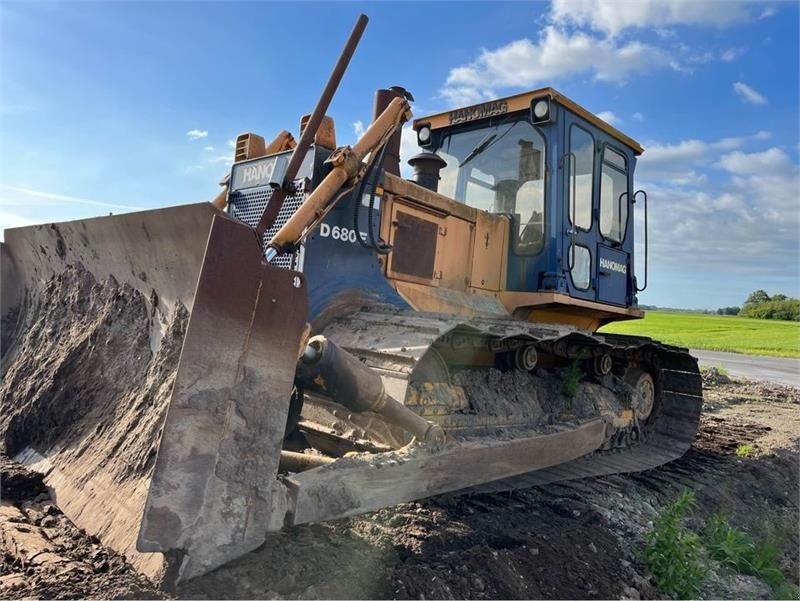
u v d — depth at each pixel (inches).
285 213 167.5
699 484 229.6
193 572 96.1
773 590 167.8
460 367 189.8
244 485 102.4
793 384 650.8
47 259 188.4
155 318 140.6
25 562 101.3
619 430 241.1
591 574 137.3
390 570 113.3
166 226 129.1
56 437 143.6
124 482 115.5
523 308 226.1
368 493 124.8
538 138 226.8
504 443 162.4
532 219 224.4
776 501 246.5
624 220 268.1
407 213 192.1
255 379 104.3
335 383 124.0
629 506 188.5
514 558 132.2
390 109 177.0
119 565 100.6
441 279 203.6
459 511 153.3
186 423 96.7
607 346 229.3
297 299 109.0
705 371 636.1
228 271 101.6
